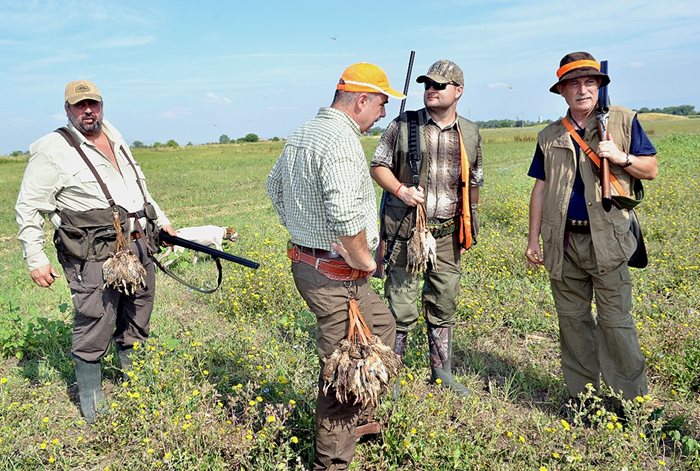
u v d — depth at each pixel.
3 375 4.27
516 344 4.82
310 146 2.57
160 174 27.58
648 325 4.56
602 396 3.63
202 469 2.95
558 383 3.98
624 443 3.02
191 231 7.84
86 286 3.41
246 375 4.05
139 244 3.60
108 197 3.39
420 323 4.91
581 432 3.25
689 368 4.02
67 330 4.86
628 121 3.24
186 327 5.15
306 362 4.21
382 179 3.69
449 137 3.72
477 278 6.27
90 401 3.59
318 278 2.69
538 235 3.67
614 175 3.30
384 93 2.62
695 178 14.64
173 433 3.12
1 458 3.08
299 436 3.30
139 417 3.24
